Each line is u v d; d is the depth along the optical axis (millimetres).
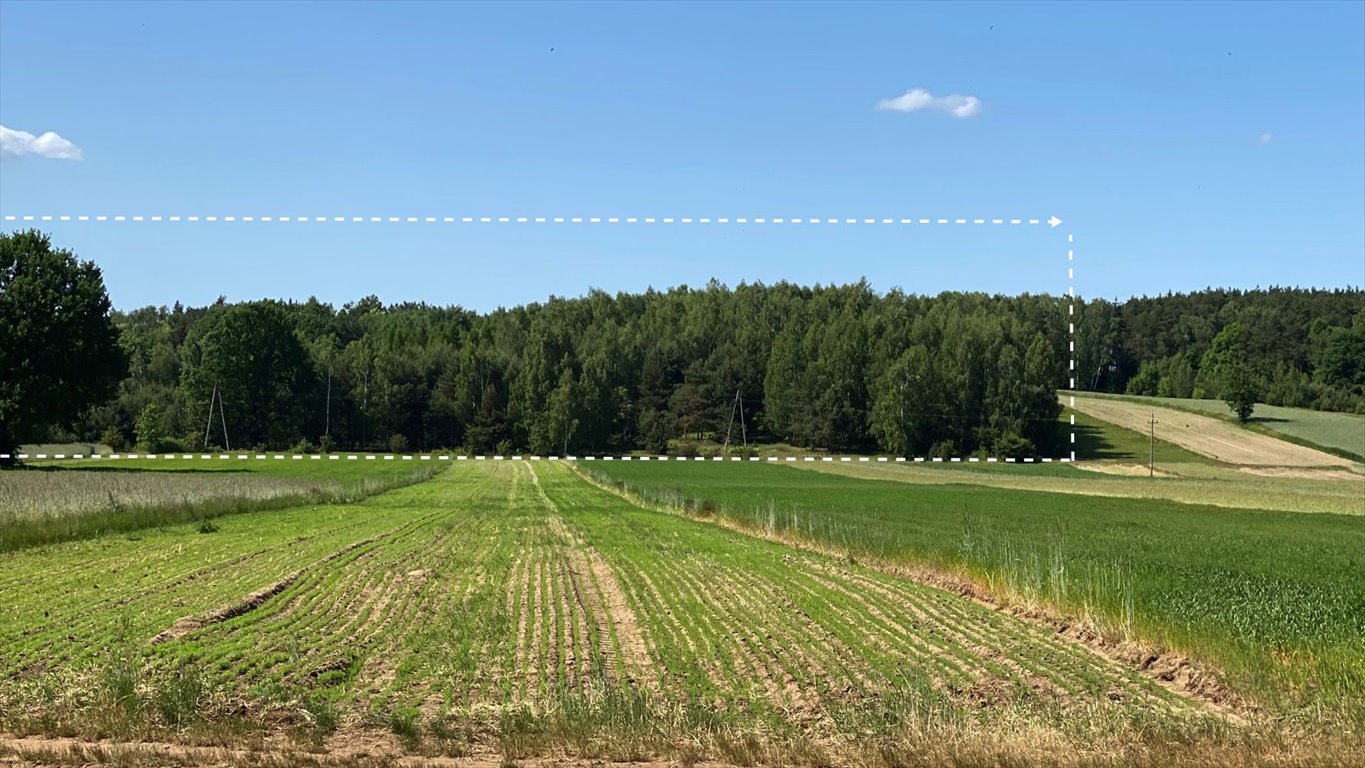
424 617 16297
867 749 9484
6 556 23797
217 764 8867
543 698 11281
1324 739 9734
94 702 10602
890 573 22422
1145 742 9781
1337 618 15133
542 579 20812
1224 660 12578
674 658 13500
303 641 14164
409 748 9508
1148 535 30531
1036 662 13664
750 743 9523
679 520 37562
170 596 17625
